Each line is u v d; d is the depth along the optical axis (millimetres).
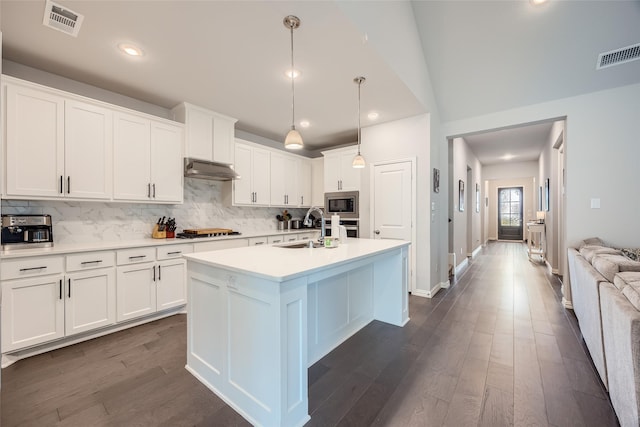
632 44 2658
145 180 2998
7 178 2180
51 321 2244
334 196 4656
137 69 2580
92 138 2629
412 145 3854
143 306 2781
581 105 3148
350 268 1988
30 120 2285
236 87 2943
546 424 1506
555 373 1966
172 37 2123
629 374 1284
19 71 2480
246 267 1602
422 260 3793
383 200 4105
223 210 4152
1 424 1506
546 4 2594
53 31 2049
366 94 3111
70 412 1603
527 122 3488
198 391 1796
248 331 1587
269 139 4961
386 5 2469
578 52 2840
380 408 1646
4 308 2049
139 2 1766
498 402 1682
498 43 3000
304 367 1584
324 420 1559
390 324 2861
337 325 2434
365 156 4305
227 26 1998
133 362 2127
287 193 4824
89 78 2736
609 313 1577
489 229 10828
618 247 2998
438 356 2219
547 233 5945
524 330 2680
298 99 3254
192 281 1993
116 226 3059
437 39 3176
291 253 2148
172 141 3236
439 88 3703
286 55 2363
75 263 2363
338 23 1978
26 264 2131
